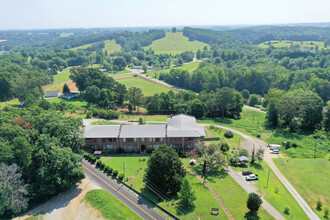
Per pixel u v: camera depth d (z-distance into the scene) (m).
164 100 172.38
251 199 69.19
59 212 72.50
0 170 69.12
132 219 68.81
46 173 76.56
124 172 90.94
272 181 89.94
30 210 73.56
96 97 175.38
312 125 140.25
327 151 114.38
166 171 78.44
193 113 163.50
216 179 87.56
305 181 91.25
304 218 72.25
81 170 79.81
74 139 90.06
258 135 131.75
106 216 70.25
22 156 74.56
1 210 69.19
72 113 158.00
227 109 167.12
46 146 79.44
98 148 108.88
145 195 78.56
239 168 96.44
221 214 70.62
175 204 74.69
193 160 98.25
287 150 116.12
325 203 80.31
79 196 78.38
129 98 172.00
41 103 145.38
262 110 190.38
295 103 136.62
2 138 77.19
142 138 107.38
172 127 111.81
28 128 85.38
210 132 133.50
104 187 82.88
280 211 72.81
